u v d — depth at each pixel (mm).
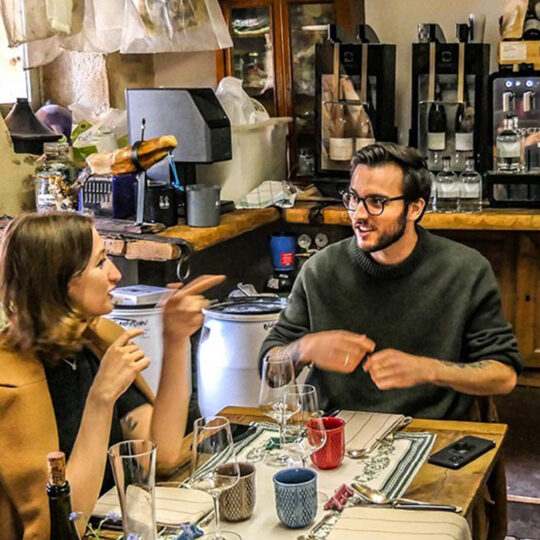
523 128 4461
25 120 4043
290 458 2053
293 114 5160
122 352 1907
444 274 2588
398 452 2125
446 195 4477
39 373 1929
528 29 4496
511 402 4605
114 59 4980
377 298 2625
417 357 2367
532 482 3689
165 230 3992
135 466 1562
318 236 4887
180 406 2164
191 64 5285
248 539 1735
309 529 1765
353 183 2555
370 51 4500
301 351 2414
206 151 4211
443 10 4945
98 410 1882
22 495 1816
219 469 1721
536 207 4469
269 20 5059
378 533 1704
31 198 3959
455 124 4523
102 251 2033
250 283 5109
